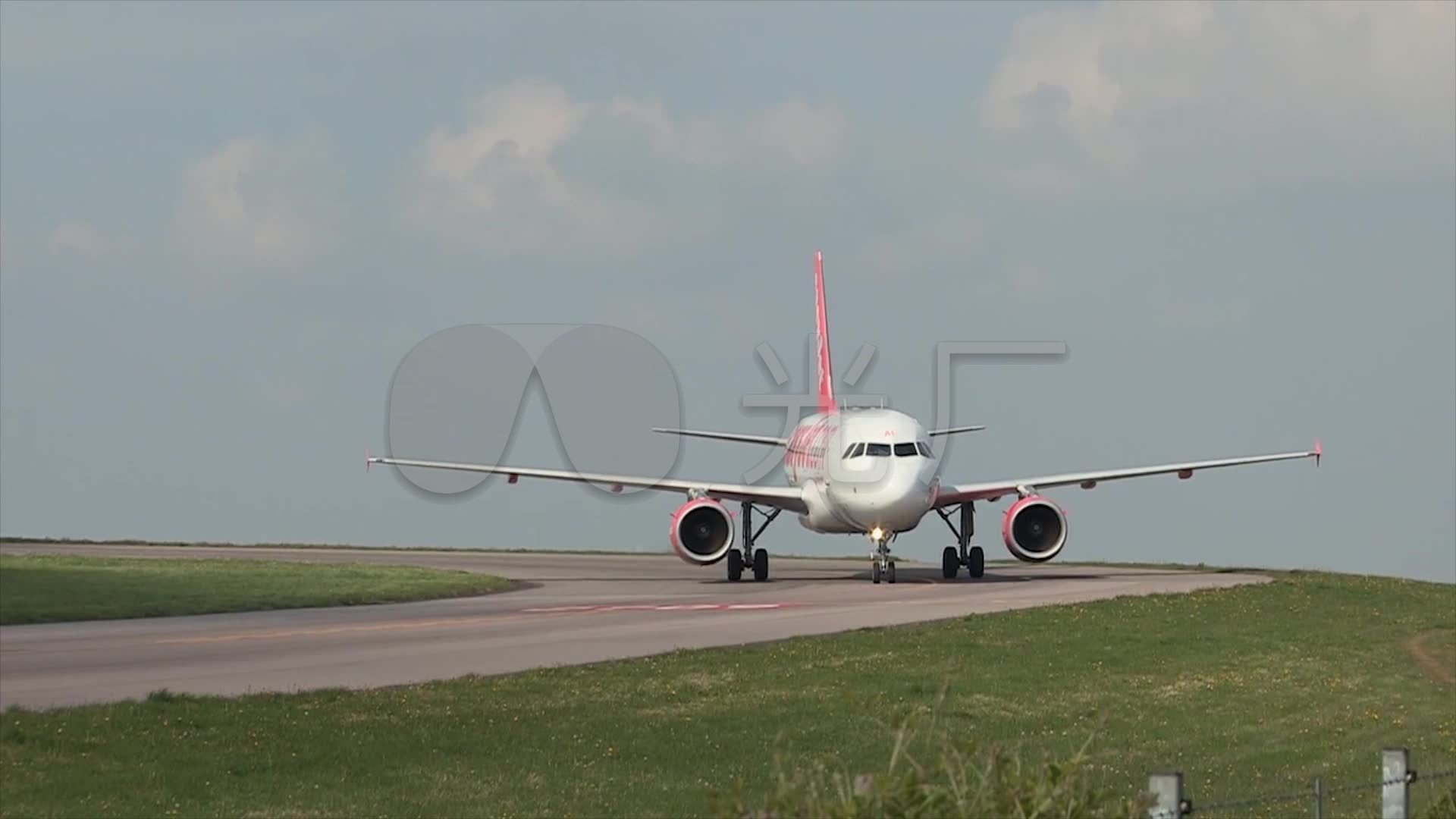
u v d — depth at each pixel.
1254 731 85.44
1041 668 103.62
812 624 129.50
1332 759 77.81
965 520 197.50
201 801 63.78
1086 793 44.62
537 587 187.62
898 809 42.78
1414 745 82.25
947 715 87.00
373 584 174.25
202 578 176.88
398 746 74.69
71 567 192.50
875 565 186.00
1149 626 126.56
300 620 136.75
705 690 92.75
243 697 85.19
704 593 173.25
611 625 130.75
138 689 90.12
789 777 66.88
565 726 81.00
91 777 66.50
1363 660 113.12
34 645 114.88
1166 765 75.62
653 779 70.19
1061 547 185.38
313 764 70.62
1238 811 65.44
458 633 123.94
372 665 102.38
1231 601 148.00
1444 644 124.25
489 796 66.38
